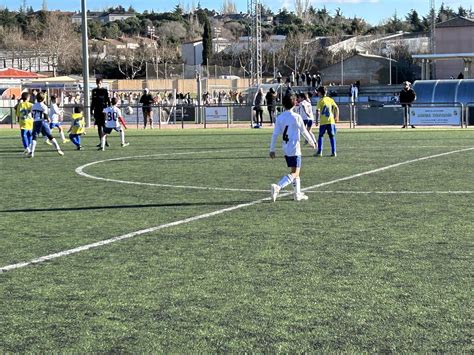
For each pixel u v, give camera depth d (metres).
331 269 7.71
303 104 23.56
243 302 6.60
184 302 6.63
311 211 11.45
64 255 8.60
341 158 20.28
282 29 132.12
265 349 5.44
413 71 80.38
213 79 71.25
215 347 5.50
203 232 9.88
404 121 36.28
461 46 75.94
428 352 5.34
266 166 18.52
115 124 24.69
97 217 11.23
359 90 57.06
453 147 23.42
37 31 117.25
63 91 50.72
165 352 5.42
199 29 148.75
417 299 6.59
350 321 6.04
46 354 5.43
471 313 6.18
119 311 6.40
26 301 6.75
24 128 22.25
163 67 73.81
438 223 10.22
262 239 9.33
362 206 11.86
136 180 15.94
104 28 136.88
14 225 10.61
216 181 15.53
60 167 18.97
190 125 41.06
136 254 8.59
